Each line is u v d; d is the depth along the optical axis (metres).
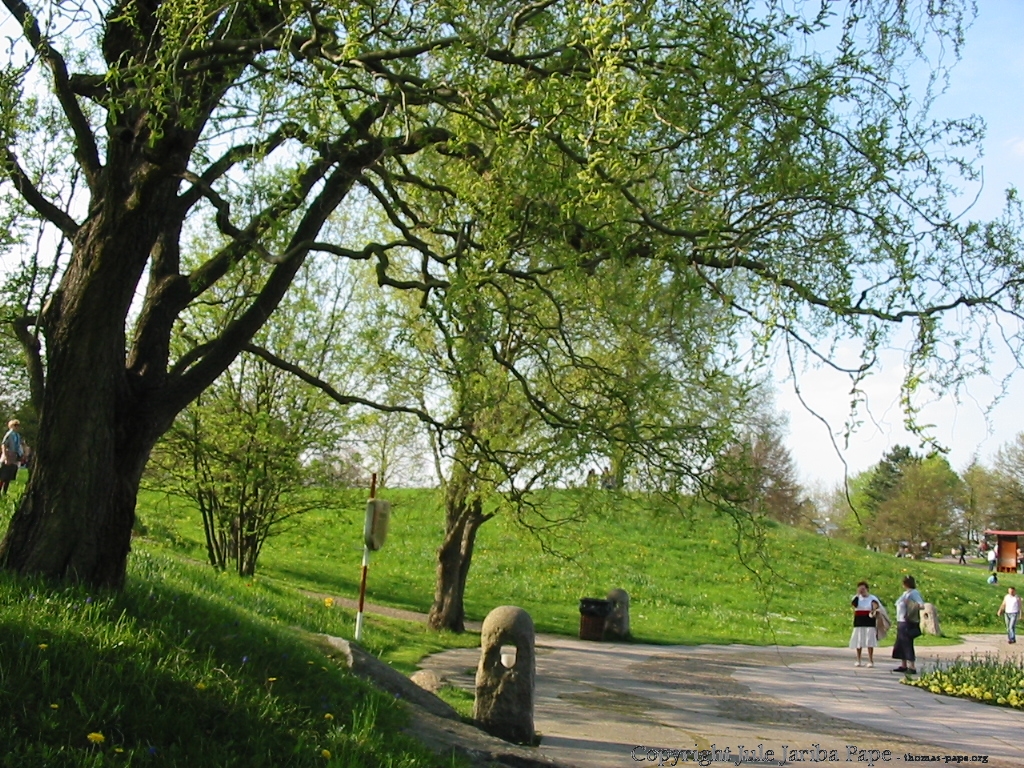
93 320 7.46
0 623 6.08
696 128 7.40
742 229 7.84
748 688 16.98
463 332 8.55
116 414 7.72
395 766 6.40
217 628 7.62
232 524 20.28
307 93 7.33
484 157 7.93
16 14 8.32
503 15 7.70
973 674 18.27
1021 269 7.74
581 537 19.61
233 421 18.88
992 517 62.62
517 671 9.27
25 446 20.34
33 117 8.92
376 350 17.83
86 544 7.39
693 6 7.57
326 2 7.31
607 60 6.47
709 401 11.19
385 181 8.83
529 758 7.76
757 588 9.95
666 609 32.69
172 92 7.20
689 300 8.21
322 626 14.92
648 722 11.90
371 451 21.31
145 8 8.13
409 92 7.74
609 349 11.28
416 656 15.93
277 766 5.77
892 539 59.19
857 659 22.48
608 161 6.66
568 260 7.97
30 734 5.14
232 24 8.09
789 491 20.08
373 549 14.35
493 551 33.72
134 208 7.51
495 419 13.66
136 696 5.85
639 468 10.13
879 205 8.04
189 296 8.30
